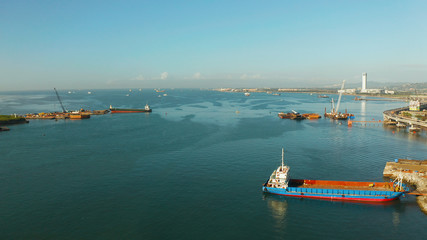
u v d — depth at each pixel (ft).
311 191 288.51
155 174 354.54
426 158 427.74
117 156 436.76
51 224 234.17
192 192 299.58
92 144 522.47
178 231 225.35
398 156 438.81
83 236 217.36
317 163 400.26
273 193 297.53
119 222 237.45
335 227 233.96
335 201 281.54
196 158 424.46
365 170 370.94
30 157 432.25
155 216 248.11
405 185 298.76
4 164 395.96
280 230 228.84
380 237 219.00
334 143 533.96
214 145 510.17
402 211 259.60
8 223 235.61
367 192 279.49
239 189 309.01
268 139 568.00
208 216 249.55
